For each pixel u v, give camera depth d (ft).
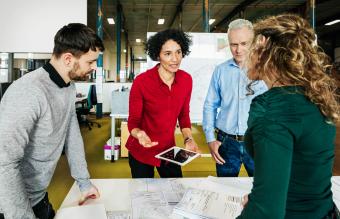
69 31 3.30
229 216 3.22
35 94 2.99
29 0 18.39
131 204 3.75
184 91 5.27
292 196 2.09
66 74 3.43
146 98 5.06
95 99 22.98
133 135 4.95
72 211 3.48
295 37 2.05
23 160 3.30
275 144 1.87
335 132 2.19
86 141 18.43
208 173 12.59
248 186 4.29
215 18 38.86
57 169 12.39
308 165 2.03
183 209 3.36
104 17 37.22
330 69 2.21
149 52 5.02
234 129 5.71
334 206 2.25
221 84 5.83
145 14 36.06
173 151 4.72
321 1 28.55
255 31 2.24
